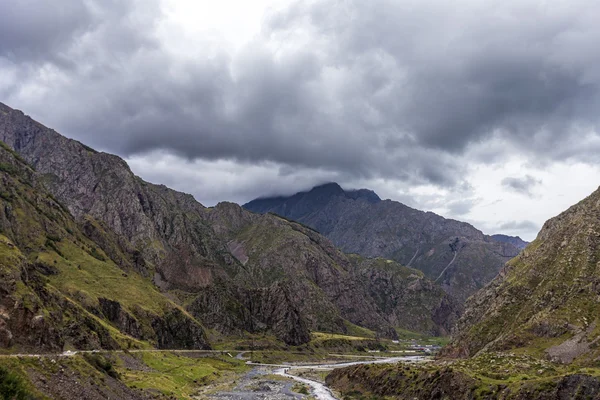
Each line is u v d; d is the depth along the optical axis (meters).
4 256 146.38
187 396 162.88
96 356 131.50
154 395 141.50
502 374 148.50
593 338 168.62
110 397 107.94
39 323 124.94
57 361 106.38
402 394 170.25
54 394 94.00
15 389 84.00
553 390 121.75
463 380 147.62
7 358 96.44
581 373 124.62
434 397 153.75
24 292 132.38
